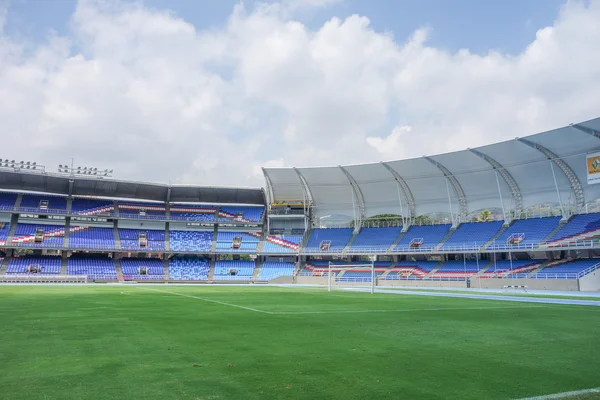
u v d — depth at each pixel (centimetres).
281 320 1838
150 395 728
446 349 1179
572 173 5356
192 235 7694
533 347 1220
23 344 1193
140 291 4069
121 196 7662
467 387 801
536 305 2733
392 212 7150
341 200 7369
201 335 1380
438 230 6675
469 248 6022
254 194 7988
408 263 6706
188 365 949
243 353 1088
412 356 1077
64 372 877
